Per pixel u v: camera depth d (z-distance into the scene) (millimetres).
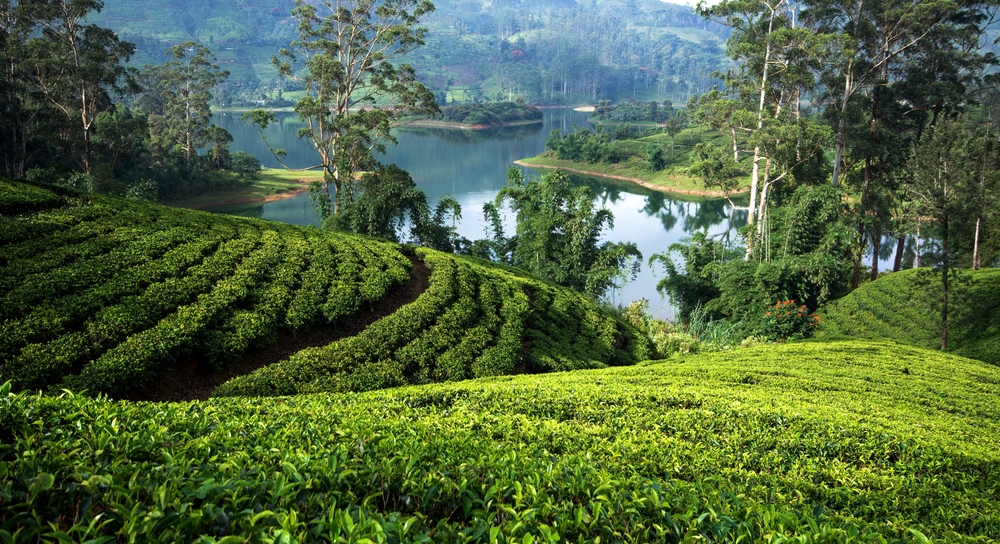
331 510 4344
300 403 11641
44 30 56344
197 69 89000
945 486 10195
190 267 18812
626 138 135625
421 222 40031
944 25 45812
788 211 42312
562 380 16766
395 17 54906
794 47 44062
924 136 35688
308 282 20719
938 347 33594
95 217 20688
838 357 22703
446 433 8875
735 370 19250
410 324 19672
